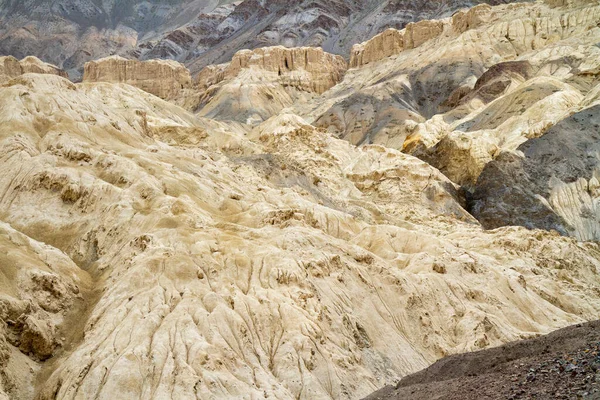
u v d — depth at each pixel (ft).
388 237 299.17
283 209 286.25
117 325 194.59
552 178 527.81
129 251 238.89
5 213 274.16
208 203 298.97
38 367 188.34
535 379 116.26
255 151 506.48
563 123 574.97
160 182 289.33
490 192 523.70
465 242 359.87
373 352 216.54
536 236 374.22
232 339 192.34
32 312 198.49
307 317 208.64
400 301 241.96
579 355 120.06
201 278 215.72
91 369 177.47
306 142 564.30
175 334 187.73
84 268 246.88
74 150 298.56
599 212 504.43
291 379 186.91
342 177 520.42
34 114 326.24
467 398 119.85
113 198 270.87
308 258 236.43
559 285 309.83
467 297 255.91
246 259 229.25
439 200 498.69
